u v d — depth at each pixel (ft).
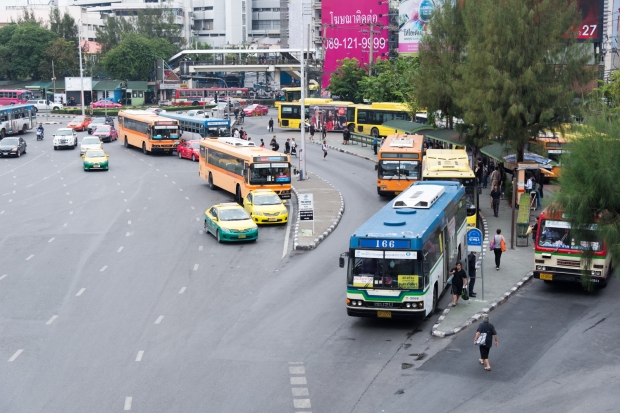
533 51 139.44
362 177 185.98
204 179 175.01
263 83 556.10
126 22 511.81
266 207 134.31
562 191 83.30
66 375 67.72
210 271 103.71
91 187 173.68
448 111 180.55
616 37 226.58
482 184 166.50
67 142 243.40
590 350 73.26
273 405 61.16
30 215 142.82
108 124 287.89
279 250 115.55
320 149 241.35
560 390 63.67
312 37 448.65
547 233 92.58
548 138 164.96
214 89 440.04
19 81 463.83
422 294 78.18
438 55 180.86
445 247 91.86
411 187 101.76
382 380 66.28
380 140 236.63
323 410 60.18
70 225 133.90
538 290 94.43
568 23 141.28
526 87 138.72
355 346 75.05
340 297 91.56
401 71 275.80
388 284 78.59
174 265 106.93
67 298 91.56
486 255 111.34
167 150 229.25
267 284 97.40
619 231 78.74
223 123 226.99
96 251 115.14
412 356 72.13
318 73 369.91
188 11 609.42
